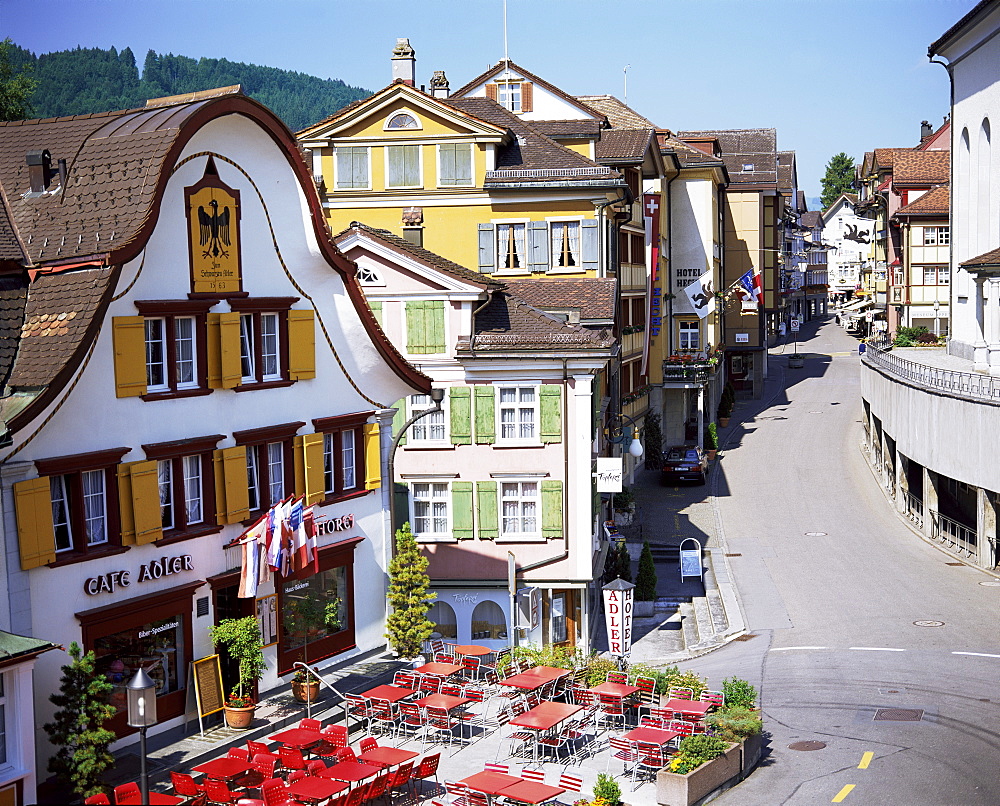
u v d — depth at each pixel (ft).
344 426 89.51
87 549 68.03
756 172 289.12
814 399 261.03
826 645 105.50
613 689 81.00
